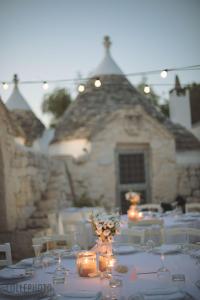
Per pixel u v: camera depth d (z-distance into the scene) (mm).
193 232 6043
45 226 10914
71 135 15531
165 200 14797
